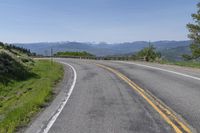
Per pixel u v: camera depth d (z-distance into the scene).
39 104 12.12
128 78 20.62
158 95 13.42
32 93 16.12
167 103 11.62
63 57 77.38
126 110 10.66
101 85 17.59
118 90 15.36
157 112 10.22
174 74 21.73
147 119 9.33
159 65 33.16
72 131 8.27
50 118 9.84
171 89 14.88
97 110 10.78
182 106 10.98
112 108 11.05
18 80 21.92
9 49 36.88
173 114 9.87
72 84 18.72
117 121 9.16
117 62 43.38
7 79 20.72
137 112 10.30
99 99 12.98
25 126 9.06
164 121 9.04
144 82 18.08
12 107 13.01
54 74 25.36
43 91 15.23
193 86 15.49
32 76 24.45
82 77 22.83
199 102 11.52
